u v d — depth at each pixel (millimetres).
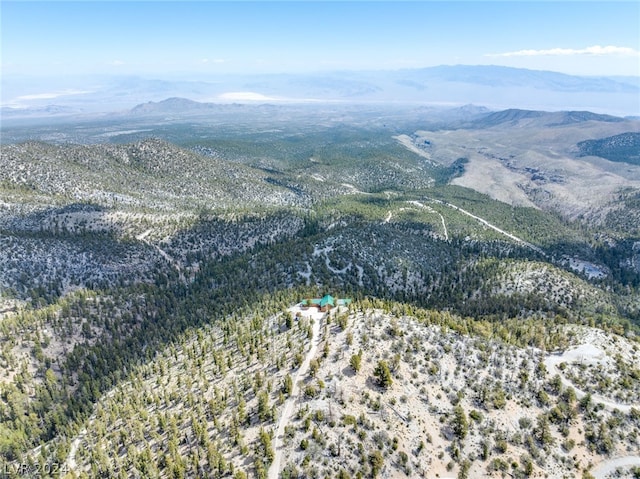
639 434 114000
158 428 118688
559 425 113562
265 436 96625
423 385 115938
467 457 101062
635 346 148000
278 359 125562
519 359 132875
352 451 96438
